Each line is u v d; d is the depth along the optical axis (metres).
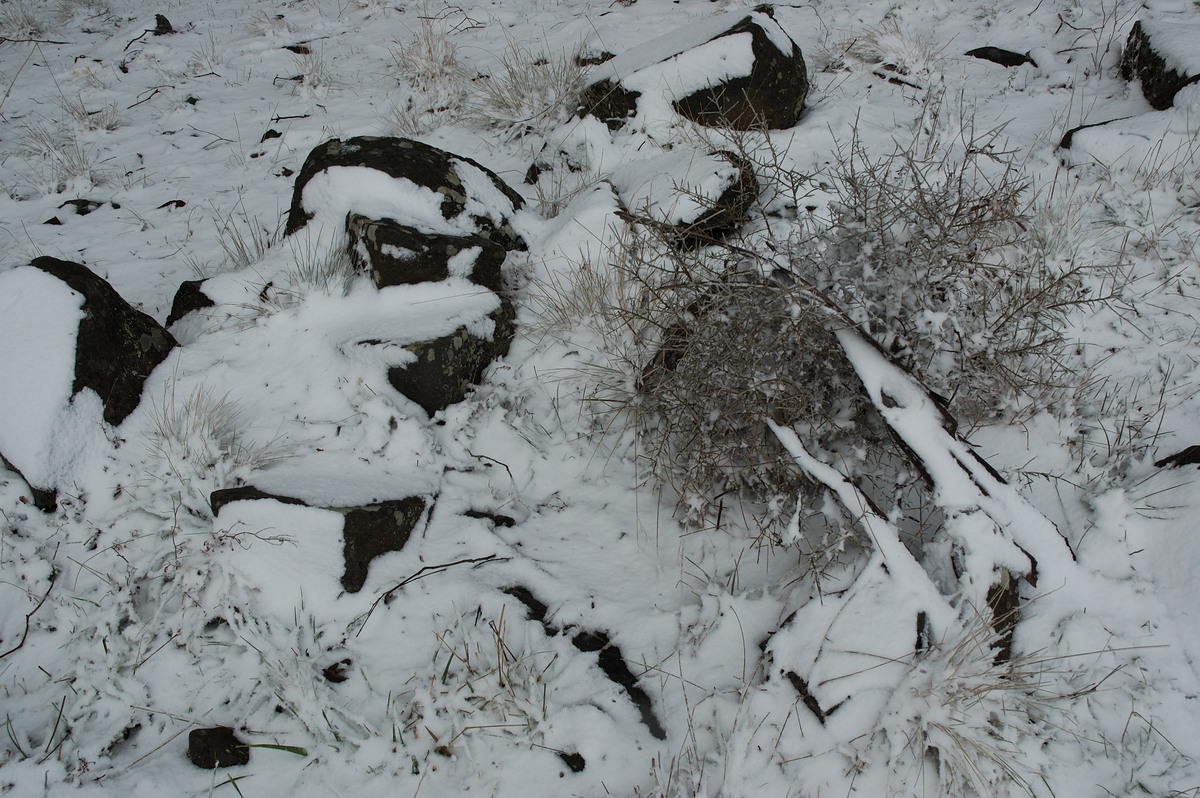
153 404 4.05
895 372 3.36
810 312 3.38
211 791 2.88
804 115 6.50
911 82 6.84
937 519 3.44
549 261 4.89
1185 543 3.18
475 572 3.51
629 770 2.88
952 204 3.82
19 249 5.67
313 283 4.50
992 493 3.23
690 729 2.92
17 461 3.67
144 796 2.85
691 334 3.75
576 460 4.01
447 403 4.16
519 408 4.20
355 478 3.72
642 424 4.01
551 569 3.53
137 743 3.05
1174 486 3.38
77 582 3.50
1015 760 2.75
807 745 2.84
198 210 6.07
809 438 3.48
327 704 3.02
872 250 3.54
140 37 9.19
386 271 4.38
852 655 2.95
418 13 9.62
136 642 3.27
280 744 3.00
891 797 2.72
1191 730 2.78
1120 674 2.94
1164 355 4.12
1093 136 5.42
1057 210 5.00
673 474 3.80
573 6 9.29
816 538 3.50
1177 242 4.73
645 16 8.65
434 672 3.16
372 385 4.02
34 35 9.67
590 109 6.39
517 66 7.53
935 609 2.98
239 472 3.76
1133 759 2.73
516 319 4.62
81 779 2.89
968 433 3.82
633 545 3.63
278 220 5.78
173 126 7.40
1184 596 3.08
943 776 2.71
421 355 4.02
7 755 2.94
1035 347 3.76
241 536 3.45
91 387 3.85
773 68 5.99
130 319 4.09
